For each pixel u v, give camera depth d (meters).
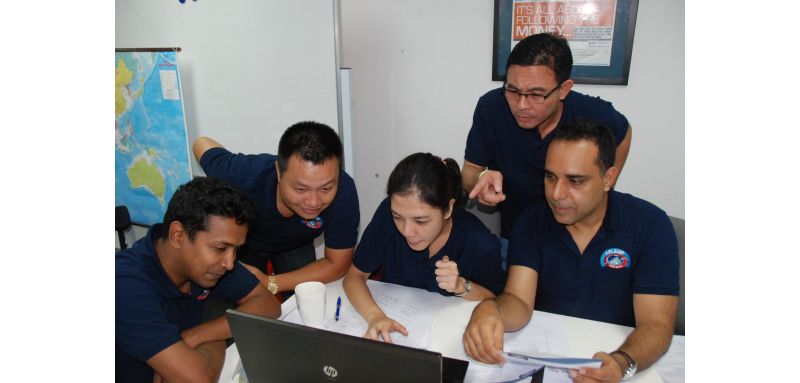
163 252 1.19
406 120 2.54
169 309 1.24
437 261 1.31
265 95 2.32
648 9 2.05
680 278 1.36
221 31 2.29
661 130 2.19
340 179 1.58
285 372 0.86
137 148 2.57
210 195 1.08
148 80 2.41
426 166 1.17
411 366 0.74
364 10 2.42
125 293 1.10
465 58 2.35
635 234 1.24
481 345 1.07
